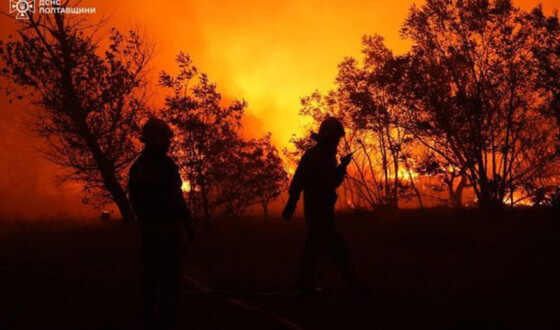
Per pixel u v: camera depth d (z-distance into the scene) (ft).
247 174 40.19
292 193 17.74
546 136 46.32
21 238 33.19
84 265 24.39
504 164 44.98
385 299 17.44
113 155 44.16
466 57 45.75
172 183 14.20
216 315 15.70
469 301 17.02
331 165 17.85
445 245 28.55
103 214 59.11
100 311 16.39
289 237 33.60
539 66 43.55
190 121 37.04
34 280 21.40
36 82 42.22
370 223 38.99
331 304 17.06
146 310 14.11
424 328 14.33
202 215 38.40
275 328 14.26
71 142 43.73
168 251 14.10
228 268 24.11
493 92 44.93
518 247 27.35
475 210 44.47
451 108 44.83
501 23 44.60
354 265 23.99
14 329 14.48
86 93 43.32
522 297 17.30
